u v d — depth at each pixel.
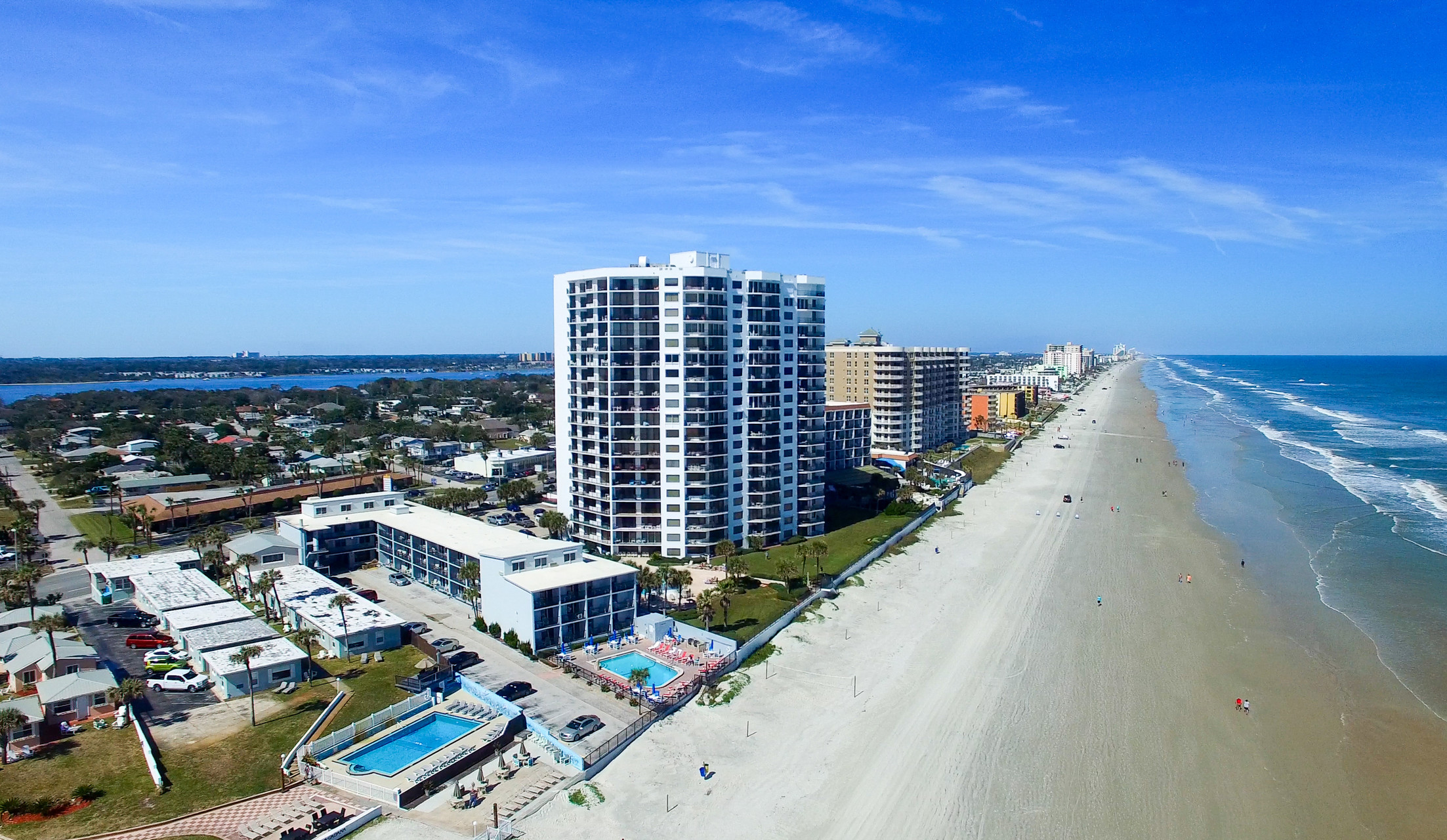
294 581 127.12
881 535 160.88
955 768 76.50
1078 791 73.00
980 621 115.06
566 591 104.44
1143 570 139.88
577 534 148.50
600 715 85.75
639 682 91.94
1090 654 103.31
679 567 137.38
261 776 73.69
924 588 130.50
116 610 120.44
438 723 84.88
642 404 139.50
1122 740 82.19
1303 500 198.62
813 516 160.62
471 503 190.50
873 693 92.19
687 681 94.12
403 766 75.19
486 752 77.88
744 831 66.88
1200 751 80.31
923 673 97.69
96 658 93.25
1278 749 81.00
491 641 107.44
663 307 137.50
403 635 107.75
